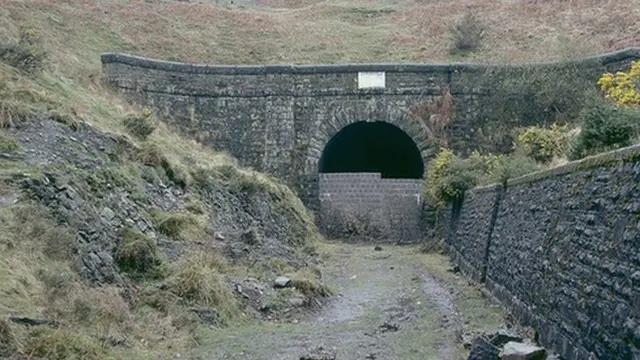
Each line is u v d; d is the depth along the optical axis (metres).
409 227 23.05
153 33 29.56
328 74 23.69
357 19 37.22
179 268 9.58
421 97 23.59
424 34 33.06
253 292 10.37
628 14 29.09
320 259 17.16
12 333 5.78
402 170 29.94
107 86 21.41
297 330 9.05
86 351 6.18
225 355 7.52
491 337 7.56
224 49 29.98
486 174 16.80
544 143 15.92
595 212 5.98
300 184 23.48
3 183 8.55
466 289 12.20
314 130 23.66
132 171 12.27
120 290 8.38
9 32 19.80
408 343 8.25
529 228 8.88
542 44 29.17
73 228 8.71
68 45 24.69
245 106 23.78
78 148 11.40
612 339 5.14
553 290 7.09
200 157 18.33
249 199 17.00
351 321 9.80
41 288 7.05
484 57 28.52
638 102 10.44
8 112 10.88
